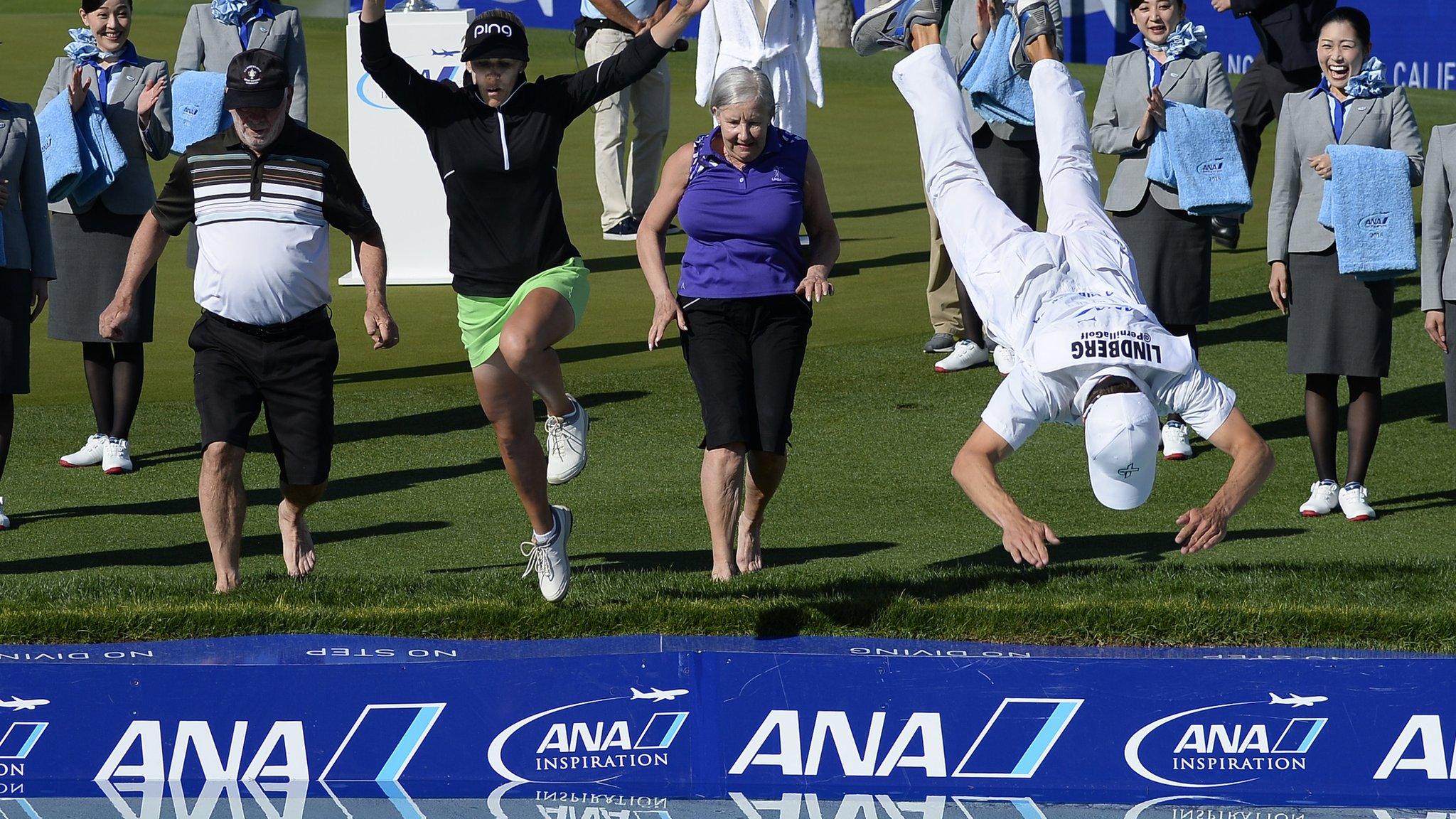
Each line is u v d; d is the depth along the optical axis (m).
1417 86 63.41
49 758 14.62
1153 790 14.46
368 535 20.95
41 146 22.34
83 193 23.62
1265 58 31.95
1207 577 17.83
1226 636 16.09
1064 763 14.51
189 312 33.38
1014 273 15.89
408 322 32.78
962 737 14.56
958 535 20.77
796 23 35.84
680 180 18.78
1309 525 21.27
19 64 61.72
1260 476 13.18
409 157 35.97
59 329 24.02
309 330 17.58
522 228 16.52
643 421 26.31
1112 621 16.23
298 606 16.73
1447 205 21.03
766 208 18.38
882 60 68.44
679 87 61.50
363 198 17.50
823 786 14.61
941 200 17.30
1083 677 14.51
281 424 17.72
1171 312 25.23
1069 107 17.58
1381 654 15.40
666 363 29.58
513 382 16.59
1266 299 32.97
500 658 15.71
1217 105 24.91
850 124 56.09
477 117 16.38
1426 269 21.12
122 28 24.67
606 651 15.90
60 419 26.64
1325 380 21.95
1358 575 17.89
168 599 17.02
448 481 23.45
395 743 14.65
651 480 23.45
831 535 20.88
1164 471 23.86
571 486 23.22
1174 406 13.80
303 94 27.52
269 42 27.00
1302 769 14.42
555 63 64.94
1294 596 16.94
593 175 47.59
